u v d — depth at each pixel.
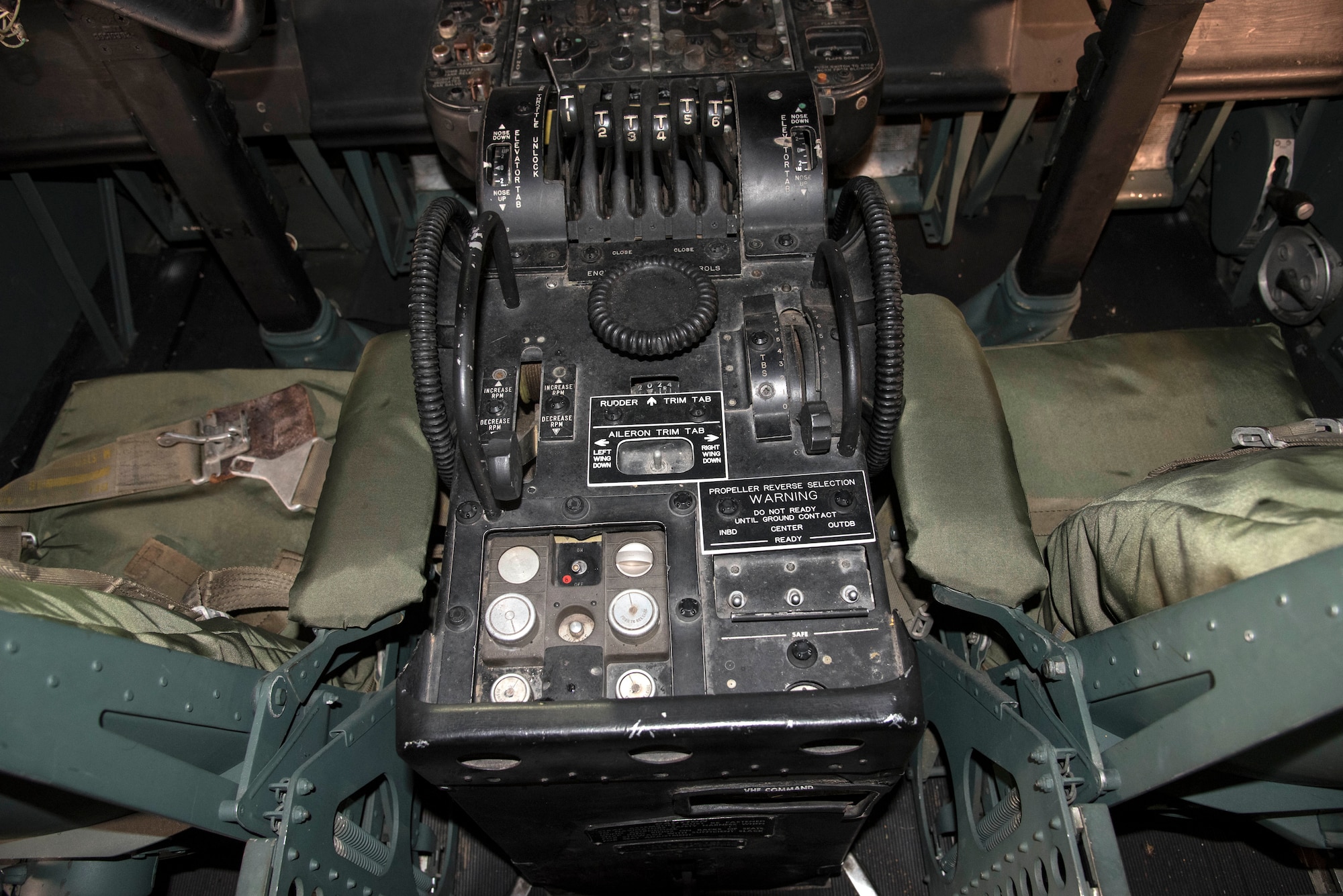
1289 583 1.39
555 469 1.72
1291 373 2.47
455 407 1.50
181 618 1.98
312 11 2.81
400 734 1.48
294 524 2.42
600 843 1.96
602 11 2.46
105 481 2.40
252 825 1.64
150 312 3.55
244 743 1.85
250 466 2.43
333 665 2.05
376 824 2.14
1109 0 2.37
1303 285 3.04
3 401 3.17
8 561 1.96
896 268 1.62
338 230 3.61
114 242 3.36
